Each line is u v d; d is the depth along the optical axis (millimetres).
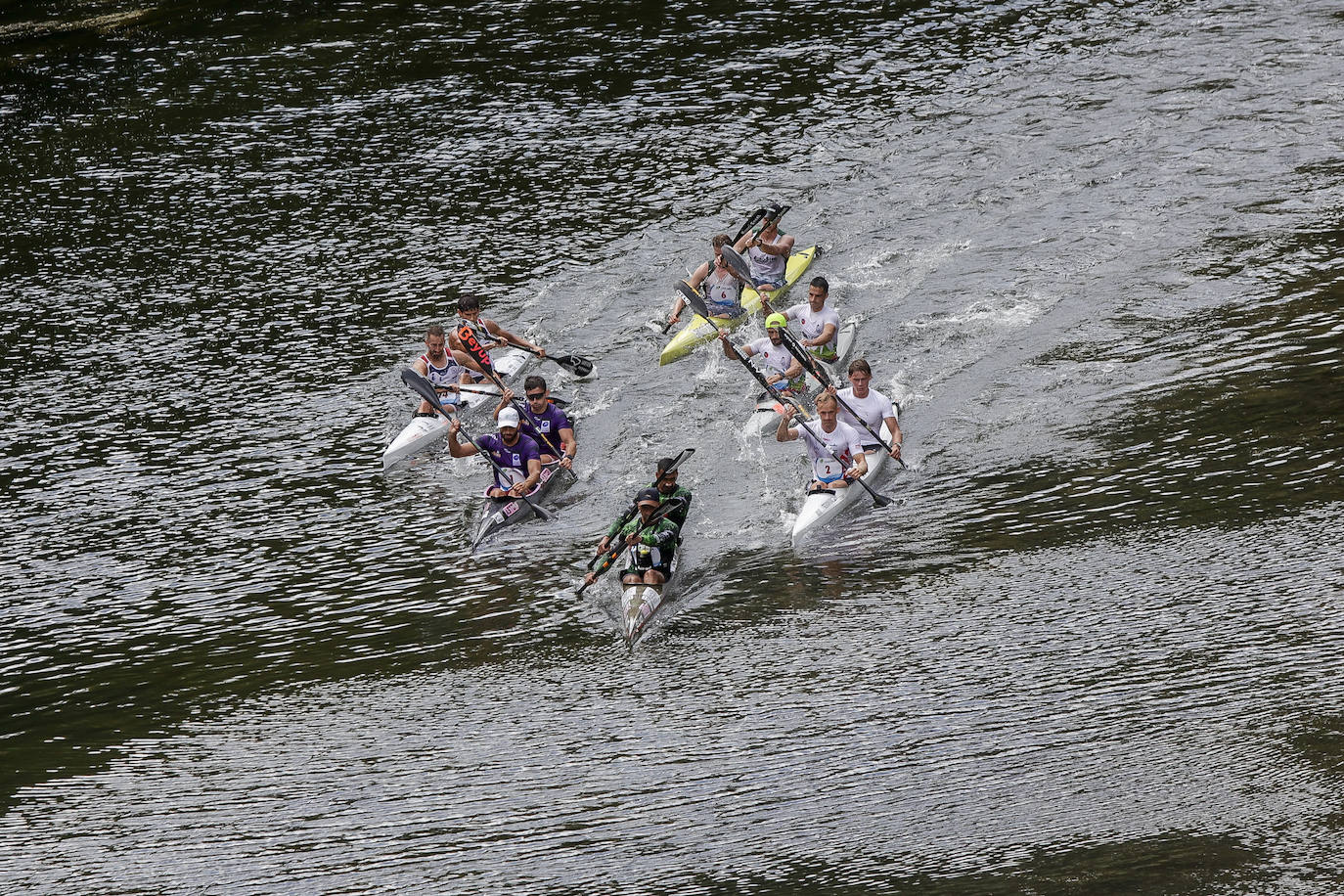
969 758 26312
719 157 61656
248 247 56250
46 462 42281
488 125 66375
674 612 33000
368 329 49781
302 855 25562
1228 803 24156
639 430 42844
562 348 48250
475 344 42906
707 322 45375
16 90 73750
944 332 46594
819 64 70562
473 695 30422
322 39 78688
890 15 76000
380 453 42219
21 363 48344
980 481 37438
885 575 33500
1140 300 46875
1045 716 27266
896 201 56688
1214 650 28609
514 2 82438
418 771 27938
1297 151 56844
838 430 36812
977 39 71750
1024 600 31531
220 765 28672
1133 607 30578
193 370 47531
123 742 29688
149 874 25375
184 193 61219
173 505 39812
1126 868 22891
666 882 23844
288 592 35312
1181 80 64750
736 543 36031
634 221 56688
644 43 75000
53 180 63125
